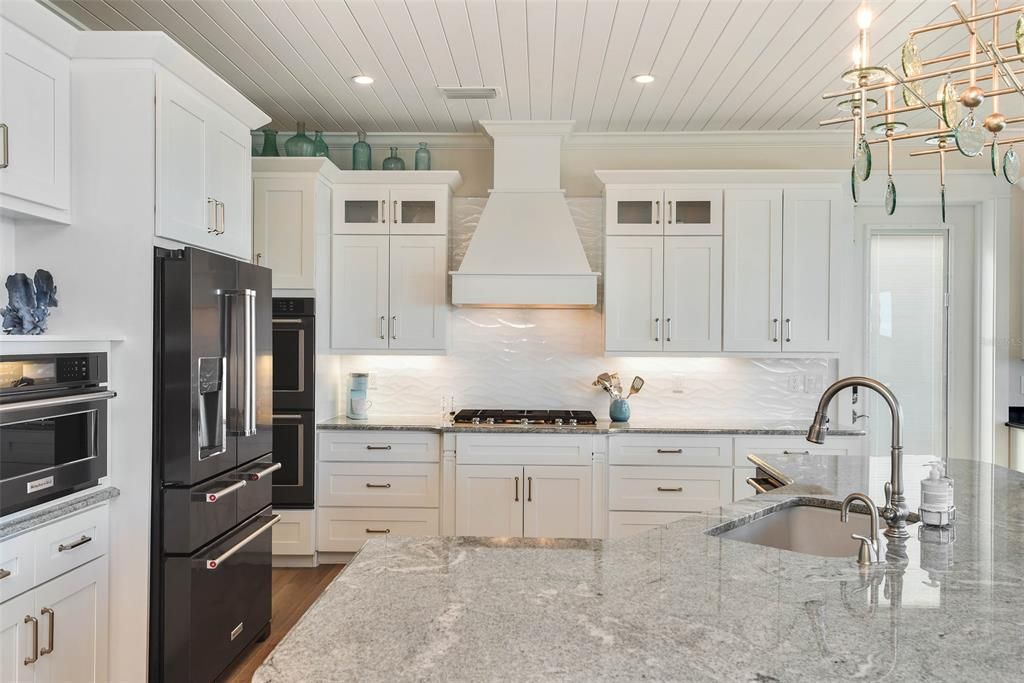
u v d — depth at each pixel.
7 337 2.00
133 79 2.50
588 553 1.63
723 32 3.13
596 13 2.95
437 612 1.27
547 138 4.43
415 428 4.24
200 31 3.16
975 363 4.68
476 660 1.08
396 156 4.63
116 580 2.48
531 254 4.32
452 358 4.80
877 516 1.60
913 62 1.94
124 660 2.48
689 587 1.40
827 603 1.31
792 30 3.11
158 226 2.51
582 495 4.19
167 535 2.52
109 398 2.41
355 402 4.55
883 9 2.90
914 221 4.71
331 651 1.11
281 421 4.26
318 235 4.28
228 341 2.78
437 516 4.26
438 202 4.49
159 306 2.51
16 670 2.00
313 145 4.35
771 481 2.74
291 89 3.89
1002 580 1.45
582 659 1.08
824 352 4.39
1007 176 2.04
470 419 4.36
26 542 2.04
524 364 4.79
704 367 4.75
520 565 1.54
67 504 2.22
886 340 4.73
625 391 4.77
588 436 4.19
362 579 1.45
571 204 4.76
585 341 4.77
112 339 2.43
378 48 3.33
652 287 4.44
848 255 4.52
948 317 4.70
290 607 3.62
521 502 4.20
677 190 4.43
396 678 1.02
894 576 1.47
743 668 1.05
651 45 3.27
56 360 2.20
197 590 2.55
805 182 4.40
